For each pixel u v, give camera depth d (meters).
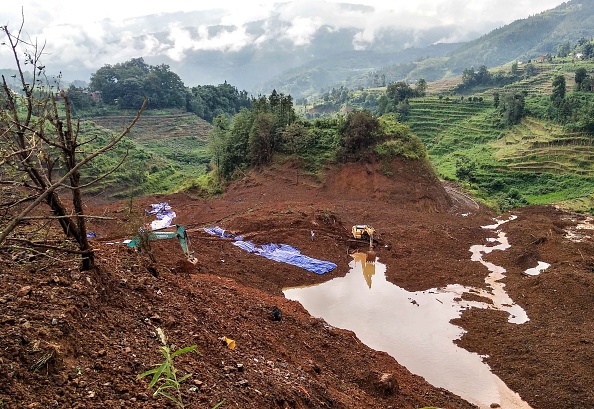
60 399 4.82
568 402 13.57
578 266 23.84
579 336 16.86
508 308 20.41
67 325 6.00
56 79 7.00
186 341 7.82
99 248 11.33
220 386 6.63
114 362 5.95
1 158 5.47
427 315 19.64
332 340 14.16
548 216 40.66
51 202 7.13
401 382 13.33
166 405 5.45
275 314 13.31
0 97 6.03
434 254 27.59
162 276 11.48
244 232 27.48
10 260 7.58
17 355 5.04
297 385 8.40
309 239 27.22
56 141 7.32
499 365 15.76
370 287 22.55
